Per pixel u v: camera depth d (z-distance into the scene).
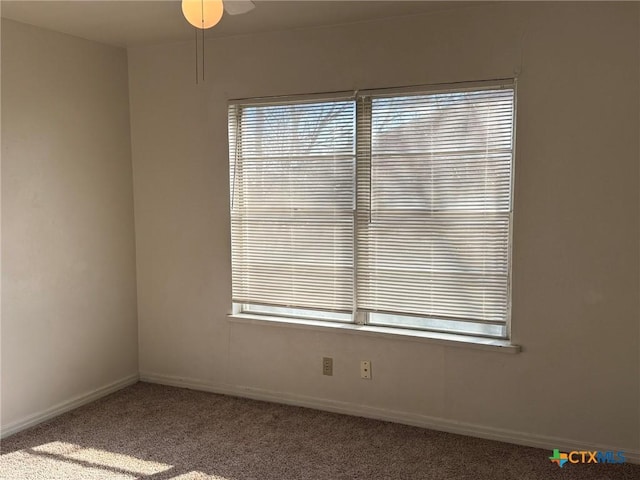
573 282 3.01
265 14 3.21
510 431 3.23
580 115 2.92
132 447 3.21
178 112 3.94
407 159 3.34
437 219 3.30
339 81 3.45
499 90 3.10
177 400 3.91
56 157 3.57
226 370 4.00
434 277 3.34
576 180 2.96
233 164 3.81
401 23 3.26
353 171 3.48
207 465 3.01
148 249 4.16
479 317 3.26
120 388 4.13
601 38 2.85
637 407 2.95
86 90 3.76
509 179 3.12
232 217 3.86
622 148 2.86
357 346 3.57
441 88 3.20
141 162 4.11
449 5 3.06
